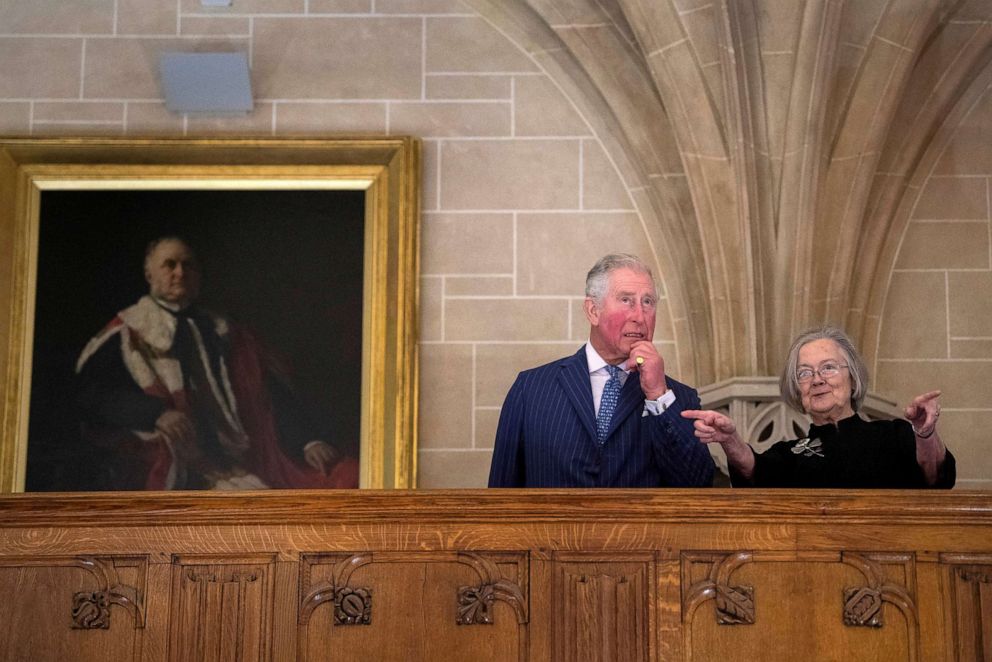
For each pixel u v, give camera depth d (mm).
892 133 7211
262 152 7223
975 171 7305
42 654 3881
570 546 3922
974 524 3900
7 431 6961
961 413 7082
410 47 7387
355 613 3893
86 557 3924
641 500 3928
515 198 7250
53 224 7195
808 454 4512
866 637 3859
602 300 4641
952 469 4410
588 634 3881
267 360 7102
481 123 7320
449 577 3914
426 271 7180
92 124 7289
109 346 7105
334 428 7043
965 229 7254
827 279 7000
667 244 7203
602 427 4559
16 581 3910
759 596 3889
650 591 3895
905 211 7273
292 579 3920
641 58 7199
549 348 7105
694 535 3920
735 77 6812
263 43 7367
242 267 7188
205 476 6992
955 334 7160
